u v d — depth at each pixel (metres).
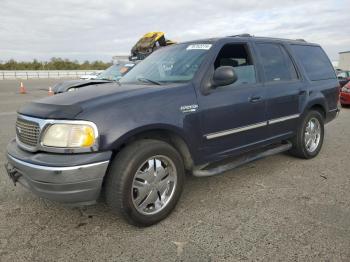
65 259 2.66
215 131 3.65
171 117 3.20
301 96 4.84
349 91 11.80
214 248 2.79
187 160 3.52
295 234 2.97
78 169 2.71
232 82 3.49
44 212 3.47
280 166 4.91
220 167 3.81
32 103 3.25
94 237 2.98
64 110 2.85
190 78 3.56
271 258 2.63
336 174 4.56
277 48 4.73
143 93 3.17
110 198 2.96
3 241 2.92
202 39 4.14
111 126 2.84
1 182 4.29
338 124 8.53
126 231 3.09
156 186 3.19
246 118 3.98
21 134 3.13
